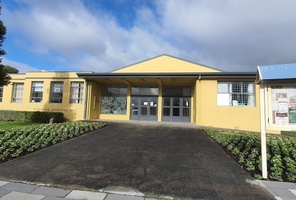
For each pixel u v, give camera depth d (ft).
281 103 14.14
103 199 10.28
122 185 12.05
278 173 14.07
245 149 19.71
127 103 51.24
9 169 14.56
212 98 40.24
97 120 46.37
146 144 22.29
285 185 12.53
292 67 13.67
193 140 24.61
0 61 36.96
